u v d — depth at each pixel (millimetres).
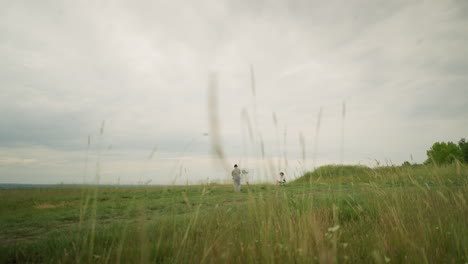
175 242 2695
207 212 4168
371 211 4211
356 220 4051
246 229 2688
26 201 9867
